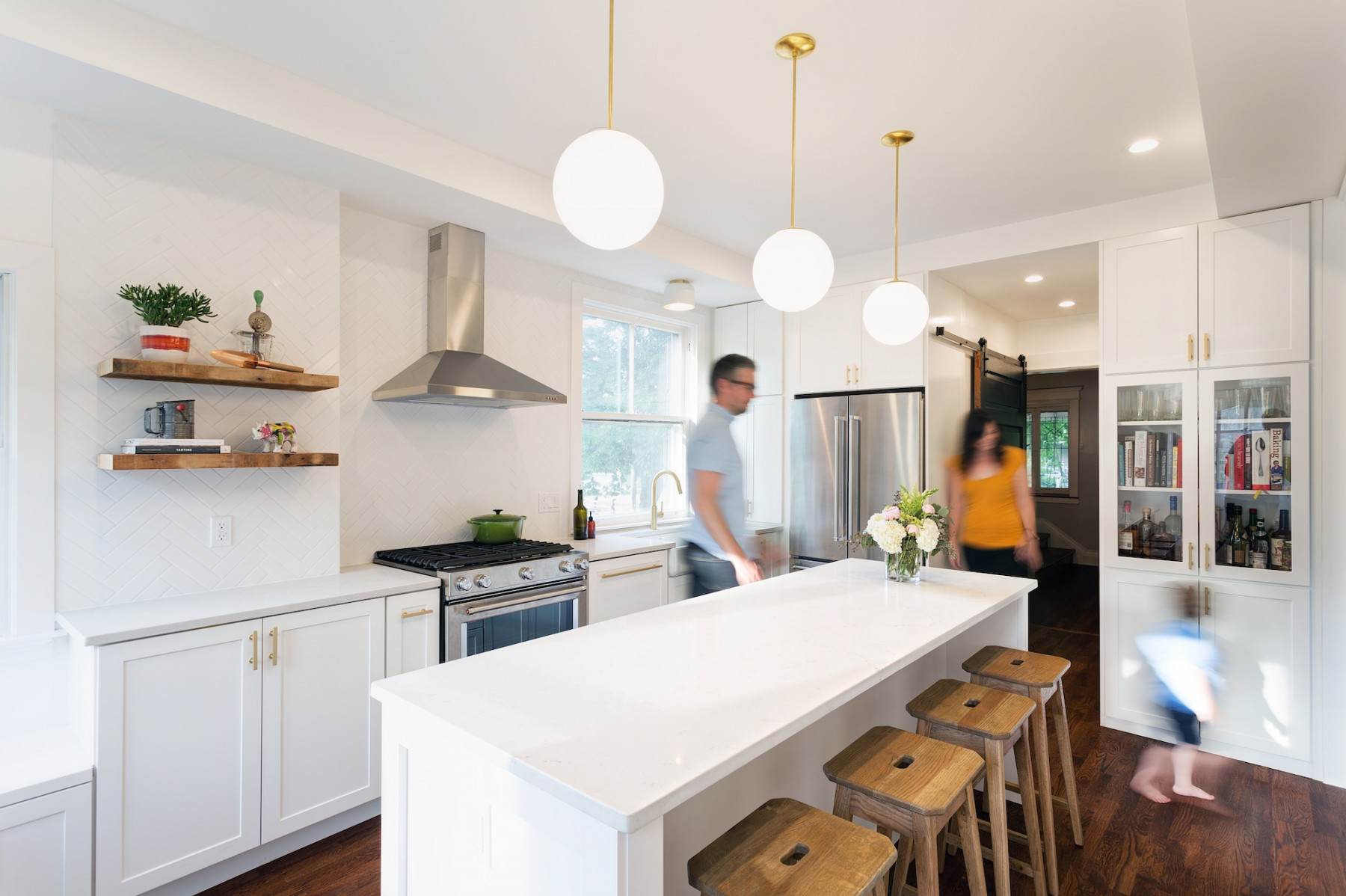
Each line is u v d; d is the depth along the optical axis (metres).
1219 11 1.60
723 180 3.14
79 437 2.15
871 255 4.30
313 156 2.45
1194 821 2.54
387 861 1.48
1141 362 3.30
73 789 1.84
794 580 2.78
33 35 1.76
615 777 1.09
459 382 2.95
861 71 2.23
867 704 2.35
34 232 2.06
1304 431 2.90
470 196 2.85
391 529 3.21
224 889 2.15
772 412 4.76
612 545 3.72
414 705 1.41
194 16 1.96
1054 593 6.43
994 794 1.82
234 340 2.47
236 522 2.50
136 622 2.00
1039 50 2.10
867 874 1.19
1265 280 2.99
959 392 4.55
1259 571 3.00
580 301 4.13
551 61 2.20
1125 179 3.11
